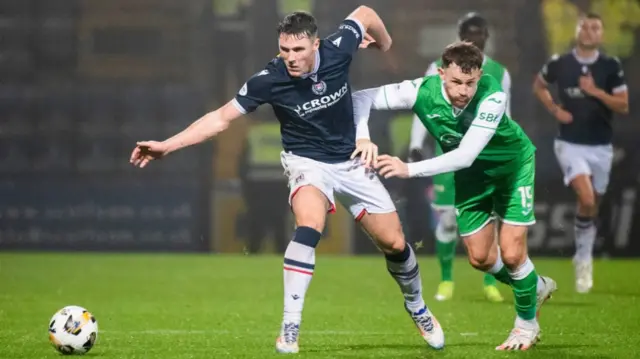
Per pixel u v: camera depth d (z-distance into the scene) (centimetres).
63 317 2156
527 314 2244
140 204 5191
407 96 2200
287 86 2112
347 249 5272
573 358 2109
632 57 5022
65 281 4131
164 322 2862
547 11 5056
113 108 5188
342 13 5084
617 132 4994
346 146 2172
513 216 2241
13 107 5206
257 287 3925
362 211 2161
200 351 2216
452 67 2067
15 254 5303
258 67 5141
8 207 5212
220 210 5181
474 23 3303
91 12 5178
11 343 2372
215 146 5162
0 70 5209
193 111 5162
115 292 3744
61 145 5200
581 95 3903
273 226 5178
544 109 5044
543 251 5084
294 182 2142
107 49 5178
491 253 2345
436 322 2233
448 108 2167
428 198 5069
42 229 5228
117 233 5209
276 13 5131
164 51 5172
